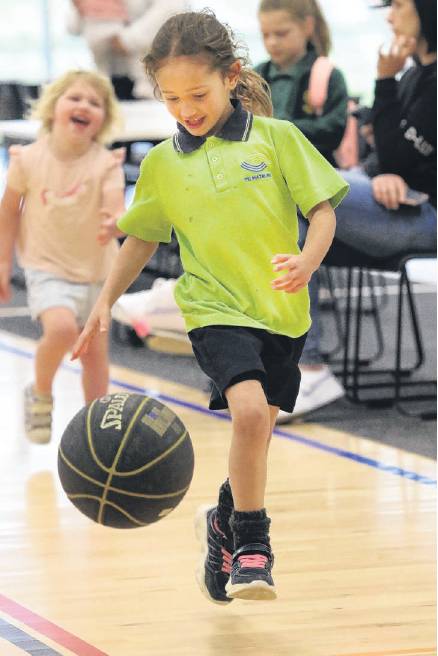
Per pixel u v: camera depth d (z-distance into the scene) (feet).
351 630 22.80
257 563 21.21
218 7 88.79
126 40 61.87
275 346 22.38
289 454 35.83
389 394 43.37
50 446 36.94
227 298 22.17
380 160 39.63
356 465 34.53
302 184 22.08
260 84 24.06
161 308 43.45
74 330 35.22
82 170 36.11
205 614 23.68
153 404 21.97
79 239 36.11
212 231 22.08
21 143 60.39
